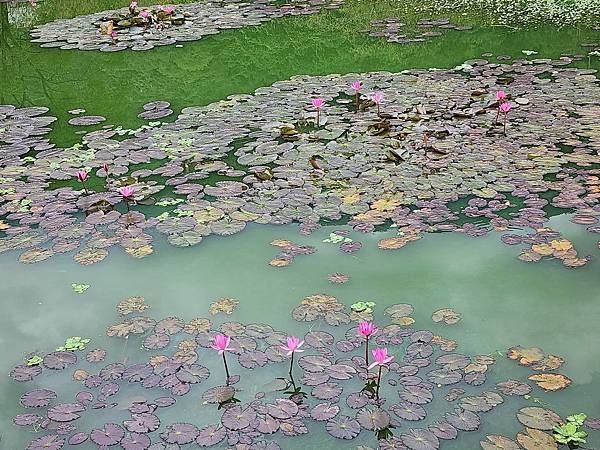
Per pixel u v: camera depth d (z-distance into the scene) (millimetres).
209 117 6305
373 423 2742
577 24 9438
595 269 3775
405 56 8273
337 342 3248
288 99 6734
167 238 4262
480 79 7074
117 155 5492
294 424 2758
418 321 3410
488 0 11289
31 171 5246
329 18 10492
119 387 3012
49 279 3898
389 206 4500
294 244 4133
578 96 6398
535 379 2984
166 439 2705
